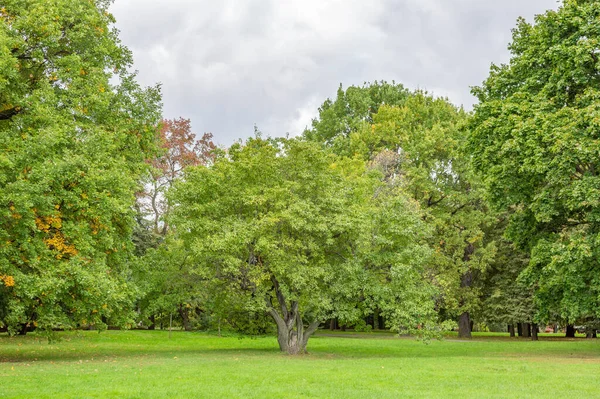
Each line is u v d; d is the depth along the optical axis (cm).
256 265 2169
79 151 1808
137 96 2283
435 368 1620
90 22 2062
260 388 1155
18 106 1862
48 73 2005
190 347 2689
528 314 3672
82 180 1752
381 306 2173
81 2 2114
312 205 2194
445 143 3941
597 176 1888
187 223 2159
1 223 1590
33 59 1959
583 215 2253
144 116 2281
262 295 2208
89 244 1794
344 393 1100
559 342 3328
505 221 3894
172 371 1480
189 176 2314
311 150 2262
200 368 1571
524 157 2044
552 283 2067
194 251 2097
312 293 2138
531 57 2309
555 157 1866
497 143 2205
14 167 1603
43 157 1661
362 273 2209
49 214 1667
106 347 2589
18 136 1723
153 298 2900
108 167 1950
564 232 2258
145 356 2092
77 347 2555
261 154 2262
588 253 1805
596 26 1967
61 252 1781
